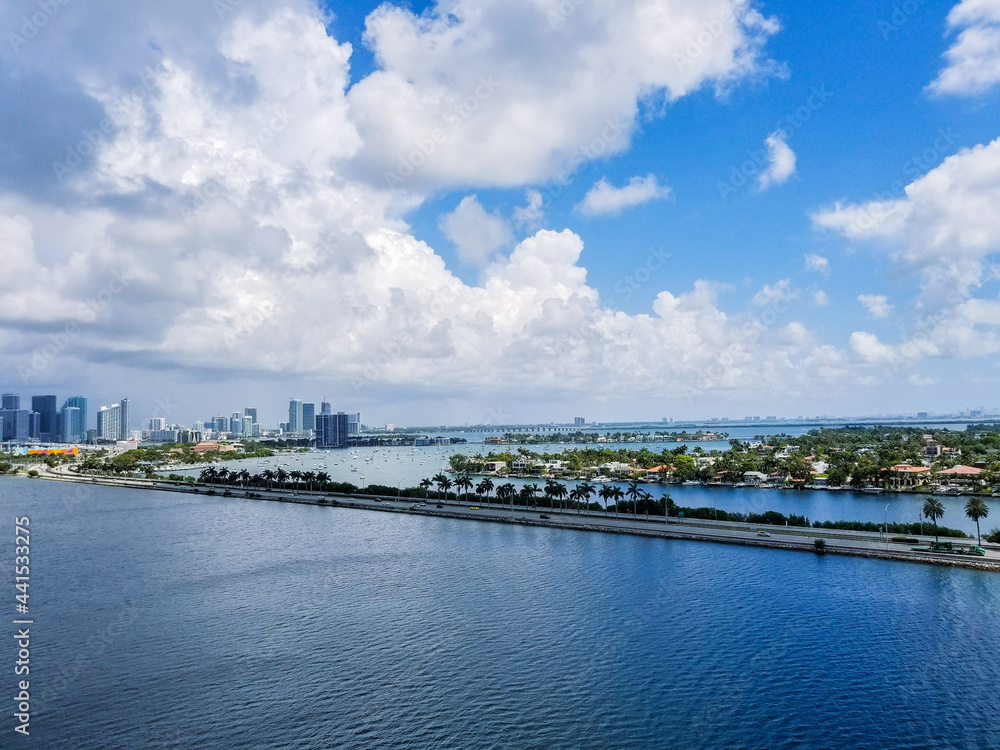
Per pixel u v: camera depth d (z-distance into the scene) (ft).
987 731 243.19
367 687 286.66
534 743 238.68
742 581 439.22
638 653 317.22
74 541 638.94
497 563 512.22
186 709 270.05
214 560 545.44
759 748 233.96
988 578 434.71
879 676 287.69
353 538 638.12
